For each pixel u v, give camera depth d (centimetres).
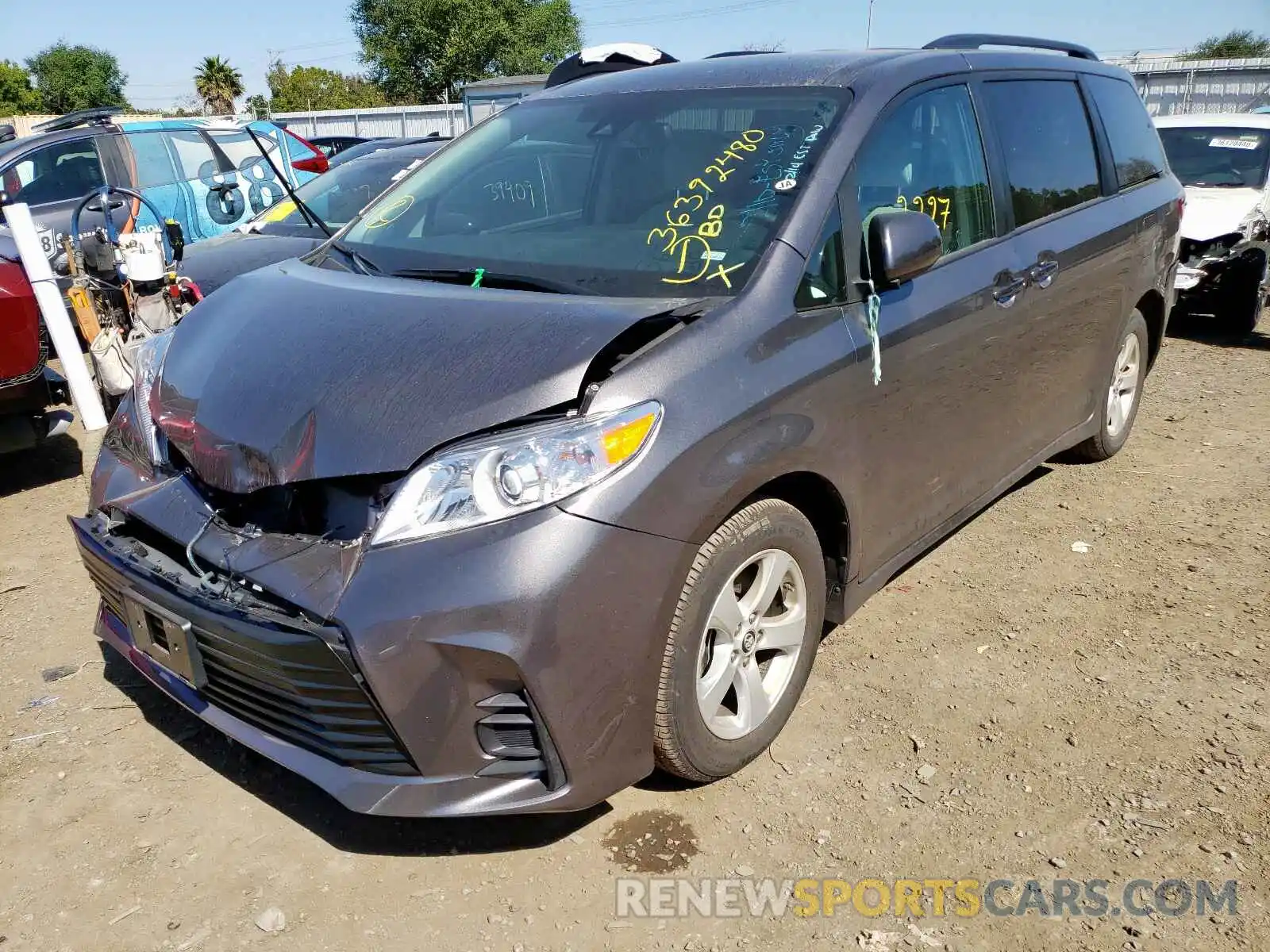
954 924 230
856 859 250
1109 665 332
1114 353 460
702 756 261
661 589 234
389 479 229
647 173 314
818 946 225
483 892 242
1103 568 402
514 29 4200
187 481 270
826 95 315
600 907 237
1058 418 425
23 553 441
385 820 268
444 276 302
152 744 301
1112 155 452
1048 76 416
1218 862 246
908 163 322
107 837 262
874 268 294
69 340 563
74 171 818
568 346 237
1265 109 1185
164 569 256
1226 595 377
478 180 348
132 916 237
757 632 275
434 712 220
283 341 270
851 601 309
